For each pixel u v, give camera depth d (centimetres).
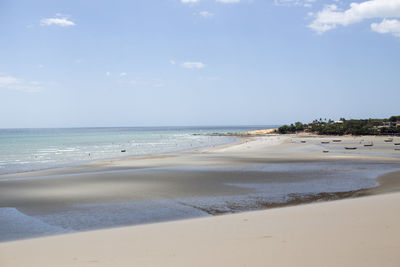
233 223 941
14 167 3338
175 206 1380
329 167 2905
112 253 684
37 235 984
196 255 644
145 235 838
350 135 14238
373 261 571
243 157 4038
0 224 1115
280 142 8719
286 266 563
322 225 858
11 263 645
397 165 3075
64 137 14238
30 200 1526
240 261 597
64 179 2211
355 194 1605
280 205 1386
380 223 859
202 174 2431
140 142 9625
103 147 7162
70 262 637
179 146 7394
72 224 1112
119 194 1666
